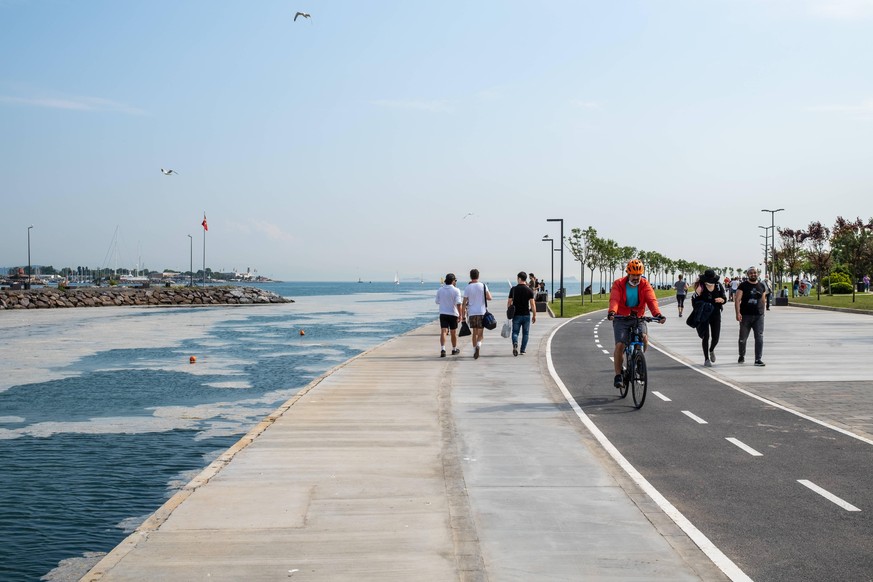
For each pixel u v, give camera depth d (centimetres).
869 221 7094
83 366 2417
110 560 551
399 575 522
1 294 8500
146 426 1398
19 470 1078
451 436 1002
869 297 6525
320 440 974
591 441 973
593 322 3681
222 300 10294
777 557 562
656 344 2430
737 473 812
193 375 2172
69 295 9194
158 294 10006
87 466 1101
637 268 1259
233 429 1372
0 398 1734
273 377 2125
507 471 816
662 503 700
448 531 616
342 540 594
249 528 623
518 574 526
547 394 1371
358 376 1619
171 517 653
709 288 1791
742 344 1850
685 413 1178
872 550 579
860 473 812
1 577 698
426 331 2953
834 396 1348
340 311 7269
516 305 2034
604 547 581
